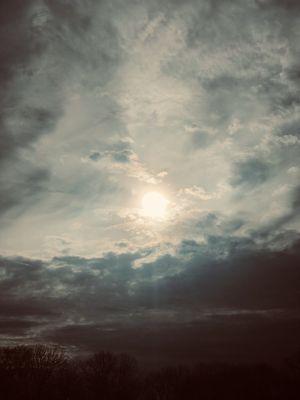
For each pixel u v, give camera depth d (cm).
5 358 9375
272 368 10338
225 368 10656
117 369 10462
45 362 9725
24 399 9075
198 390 10338
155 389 10600
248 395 9944
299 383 9731
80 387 10000
